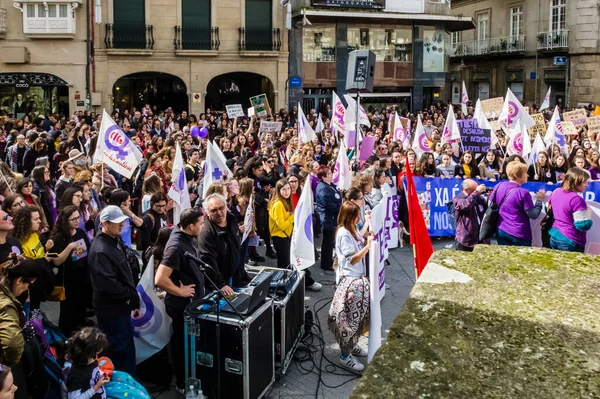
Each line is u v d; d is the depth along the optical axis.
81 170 9.48
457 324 2.00
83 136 15.97
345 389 6.15
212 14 28.89
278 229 8.85
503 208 7.85
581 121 16.83
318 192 9.88
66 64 27.64
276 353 6.25
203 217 5.83
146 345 6.14
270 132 17.78
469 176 12.62
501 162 13.30
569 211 7.45
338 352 7.01
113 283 5.49
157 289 6.27
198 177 12.05
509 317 2.03
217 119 24.67
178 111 31.66
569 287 2.26
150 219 8.04
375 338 6.43
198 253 6.05
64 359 5.32
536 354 1.82
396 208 11.36
